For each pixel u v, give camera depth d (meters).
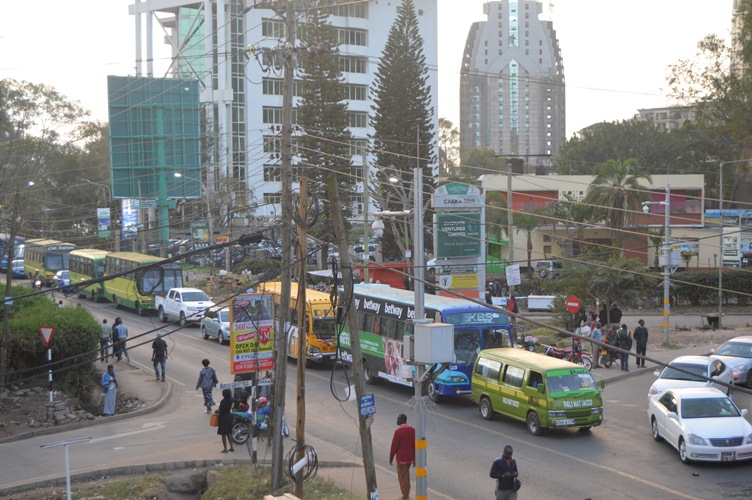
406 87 62.12
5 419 24.09
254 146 92.62
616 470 18.27
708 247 64.94
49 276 63.50
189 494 18.83
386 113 62.31
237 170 92.19
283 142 18.28
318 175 58.25
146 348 37.34
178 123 60.72
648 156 96.62
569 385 21.48
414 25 62.62
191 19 97.62
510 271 36.25
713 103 59.31
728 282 52.28
